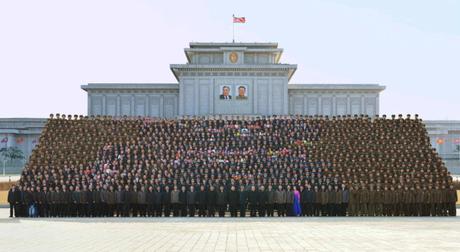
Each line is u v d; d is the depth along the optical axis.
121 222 48.84
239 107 123.50
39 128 141.88
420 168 63.06
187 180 59.00
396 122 77.19
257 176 60.53
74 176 60.28
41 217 55.19
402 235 37.00
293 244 32.22
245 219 52.50
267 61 127.38
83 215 55.81
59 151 70.06
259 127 78.81
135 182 57.62
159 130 77.50
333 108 131.38
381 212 56.66
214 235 37.19
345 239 34.66
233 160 68.12
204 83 124.00
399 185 57.09
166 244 32.28
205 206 56.00
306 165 65.50
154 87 130.62
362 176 61.19
